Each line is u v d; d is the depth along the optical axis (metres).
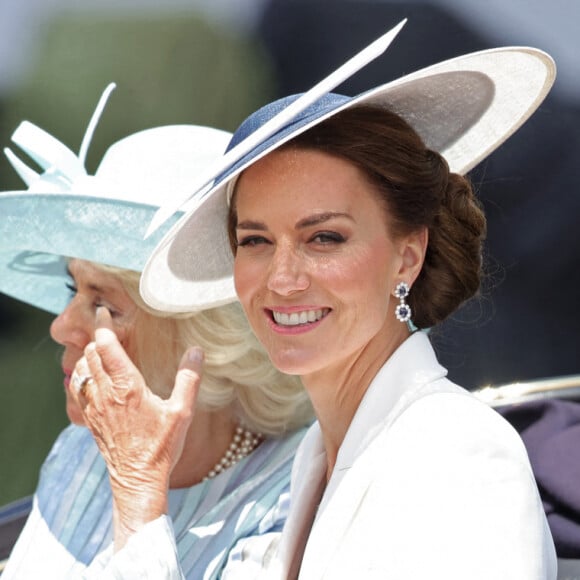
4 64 21.31
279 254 6.57
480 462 5.99
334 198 6.49
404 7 18.88
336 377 6.95
